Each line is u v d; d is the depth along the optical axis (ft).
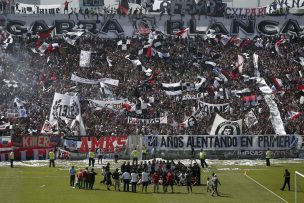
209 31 583.99
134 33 577.43
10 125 450.71
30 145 419.74
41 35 553.23
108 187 303.07
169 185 314.35
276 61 538.88
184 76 516.73
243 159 428.56
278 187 307.58
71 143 422.41
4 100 486.79
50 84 508.12
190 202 265.13
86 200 268.82
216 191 283.18
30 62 532.73
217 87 505.25
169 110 474.49
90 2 601.21
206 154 430.20
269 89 503.20
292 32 582.76
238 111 475.72
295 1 602.03
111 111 474.08
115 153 410.93
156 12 598.75
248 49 554.87
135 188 293.43
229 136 431.43
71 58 536.83
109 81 508.12
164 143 425.28
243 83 510.58
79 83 509.76
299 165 393.29
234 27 584.81
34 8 609.01
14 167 381.40
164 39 558.56
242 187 306.96
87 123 460.55
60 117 447.83
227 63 535.19
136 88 494.18
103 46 553.23
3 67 524.52
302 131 460.14
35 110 474.08
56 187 306.35
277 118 471.21
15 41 555.69
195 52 545.44
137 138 422.41
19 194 285.02
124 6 586.04
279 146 434.30
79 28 573.74
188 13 586.86
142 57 540.11
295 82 513.04
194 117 459.73
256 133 456.86
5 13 573.33
